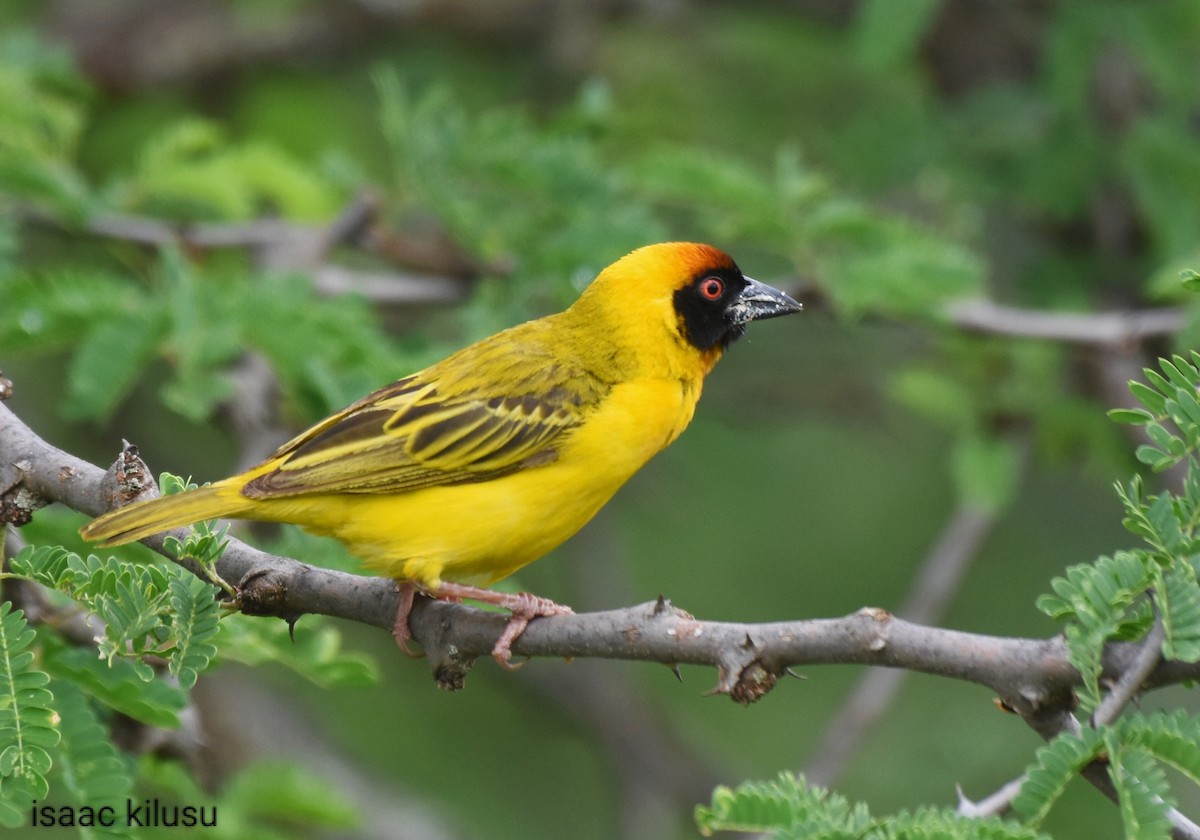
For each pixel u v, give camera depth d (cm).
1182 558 541
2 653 589
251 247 1248
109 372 976
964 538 1293
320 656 775
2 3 1688
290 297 1048
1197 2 1289
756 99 1582
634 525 1612
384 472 779
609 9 1645
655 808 1476
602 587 1534
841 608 1595
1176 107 1340
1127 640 551
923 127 1357
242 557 674
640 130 1525
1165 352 1323
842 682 1606
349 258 1530
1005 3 1486
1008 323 1187
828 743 1150
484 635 675
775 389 1609
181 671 603
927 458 1656
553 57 1641
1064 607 553
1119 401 1306
